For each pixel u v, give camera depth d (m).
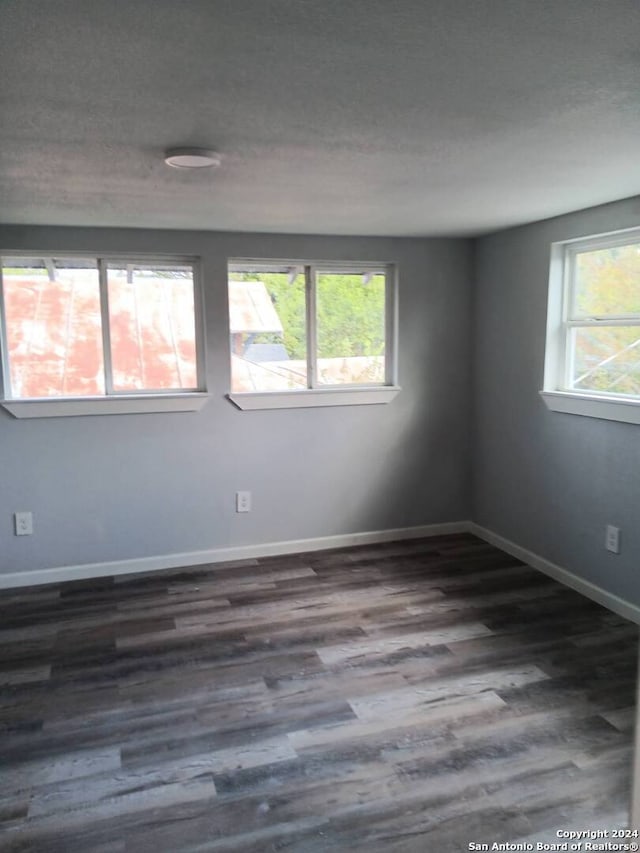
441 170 2.33
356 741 2.24
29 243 3.40
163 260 3.70
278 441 3.98
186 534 3.87
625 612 3.13
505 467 4.05
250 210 3.05
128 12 1.15
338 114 1.72
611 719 2.34
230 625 3.12
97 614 3.24
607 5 1.16
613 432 3.13
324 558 4.00
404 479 4.30
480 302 4.20
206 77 1.46
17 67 1.39
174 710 2.42
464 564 3.89
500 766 2.10
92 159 2.11
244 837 1.82
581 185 2.61
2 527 3.54
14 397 3.54
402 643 2.92
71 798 1.98
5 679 2.64
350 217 3.29
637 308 3.04
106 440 3.65
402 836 1.82
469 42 1.31
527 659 2.77
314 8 1.16
